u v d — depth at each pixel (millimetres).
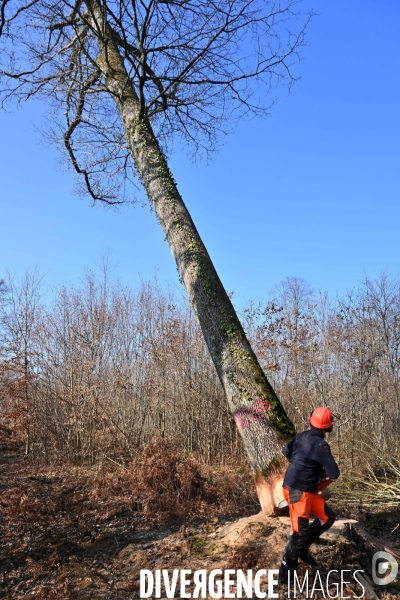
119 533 5996
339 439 9680
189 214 7113
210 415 10586
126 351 11742
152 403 10680
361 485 8445
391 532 6254
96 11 8148
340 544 4914
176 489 7027
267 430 5707
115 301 12336
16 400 10727
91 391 10148
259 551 4863
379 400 10336
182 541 5691
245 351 6168
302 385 11273
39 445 10375
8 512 6449
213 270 6664
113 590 4688
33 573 5059
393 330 11609
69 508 6820
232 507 6836
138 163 7594
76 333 10812
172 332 11039
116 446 10461
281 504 4984
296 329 11281
